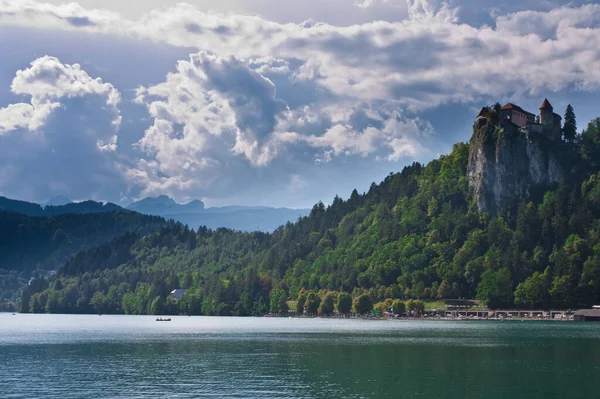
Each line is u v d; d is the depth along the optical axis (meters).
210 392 115.94
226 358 163.00
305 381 125.31
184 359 161.88
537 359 152.50
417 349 177.38
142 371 140.75
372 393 113.06
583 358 153.62
